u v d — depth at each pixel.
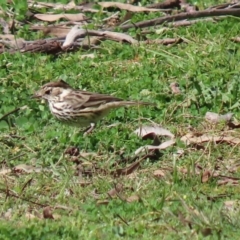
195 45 17.20
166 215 11.39
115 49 17.33
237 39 17.50
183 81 15.55
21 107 15.04
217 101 14.94
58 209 11.88
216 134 13.99
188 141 13.69
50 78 16.12
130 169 12.91
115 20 19.02
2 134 14.30
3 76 16.23
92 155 13.52
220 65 16.28
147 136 13.97
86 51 17.53
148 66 16.45
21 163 13.38
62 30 18.38
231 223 11.09
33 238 10.93
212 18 18.66
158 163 13.21
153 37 18.00
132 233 11.05
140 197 11.87
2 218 11.77
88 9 19.48
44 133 14.38
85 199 12.16
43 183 12.62
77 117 14.02
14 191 12.38
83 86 15.81
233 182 12.48
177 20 18.58
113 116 14.71
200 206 11.53
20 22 19.03
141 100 15.08
